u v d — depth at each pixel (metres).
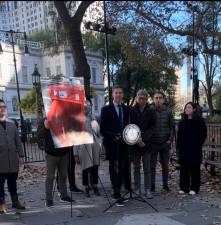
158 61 15.83
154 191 6.93
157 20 12.88
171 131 6.94
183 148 6.67
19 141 6.02
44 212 5.83
